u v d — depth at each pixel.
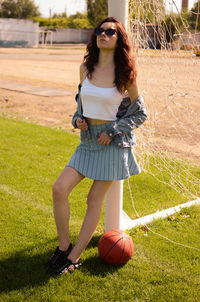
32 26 53.94
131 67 2.87
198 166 5.87
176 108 8.12
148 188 5.05
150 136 4.89
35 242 3.60
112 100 2.90
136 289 2.91
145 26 3.82
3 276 3.08
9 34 52.66
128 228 3.91
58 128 8.70
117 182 3.49
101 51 2.94
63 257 3.14
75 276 3.06
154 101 4.95
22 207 4.38
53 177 5.43
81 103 3.08
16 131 8.08
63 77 18.75
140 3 3.67
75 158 3.03
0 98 12.70
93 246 3.55
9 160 6.12
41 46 54.34
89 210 3.11
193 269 3.20
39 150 6.73
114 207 3.55
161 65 4.16
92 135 3.01
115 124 2.93
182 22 3.78
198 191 4.88
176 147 6.78
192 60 4.05
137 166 3.19
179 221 4.11
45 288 2.91
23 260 3.30
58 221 3.04
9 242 3.59
